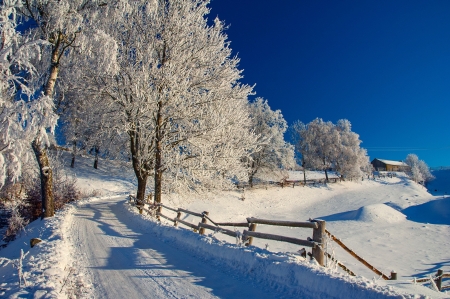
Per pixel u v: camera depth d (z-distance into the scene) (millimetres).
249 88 14914
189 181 15289
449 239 17703
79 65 12508
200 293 4195
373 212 25172
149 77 13266
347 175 53219
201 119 14141
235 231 6477
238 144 15188
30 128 7570
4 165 7395
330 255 4797
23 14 10477
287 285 4195
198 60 14242
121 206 16266
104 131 14266
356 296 3371
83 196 22312
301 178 56250
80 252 6707
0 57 7438
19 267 4266
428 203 29391
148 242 7777
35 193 13727
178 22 13516
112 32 13336
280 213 28875
